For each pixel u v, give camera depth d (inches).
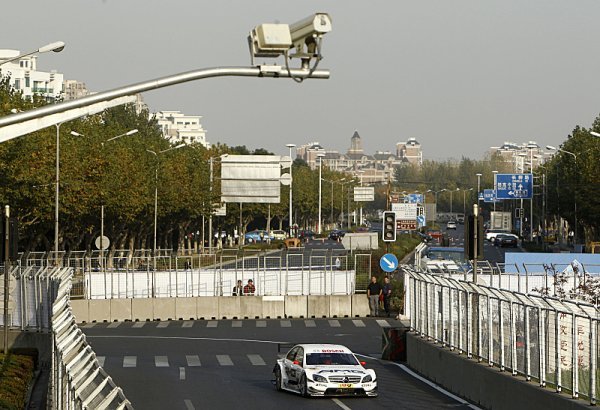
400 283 4990.2
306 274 4921.3
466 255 2460.6
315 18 1077.1
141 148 7450.8
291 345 2974.9
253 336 3900.1
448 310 2549.2
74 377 1142.3
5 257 2652.6
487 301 2220.7
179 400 2292.1
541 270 4409.5
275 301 4729.3
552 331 1862.7
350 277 4901.6
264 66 1141.1
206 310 4687.5
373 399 2292.1
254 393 2413.9
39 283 3011.8
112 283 4707.2
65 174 5565.9
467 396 2283.5
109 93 1217.4
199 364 3038.9
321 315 4739.2
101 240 5285.4
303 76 1107.9
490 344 2198.6
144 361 3120.1
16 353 2751.0
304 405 2213.3
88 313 4542.3
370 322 4451.3
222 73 1159.6
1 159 4768.7
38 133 5118.1
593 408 1651.1
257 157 5787.4
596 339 1668.3
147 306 4628.4
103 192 5871.1
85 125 6919.3
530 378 1966.0
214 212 7755.9
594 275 3791.8
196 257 5191.9
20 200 5132.9
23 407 1990.7
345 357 2390.5
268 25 1098.7
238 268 5014.8
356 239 5049.2
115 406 895.7
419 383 2556.6
